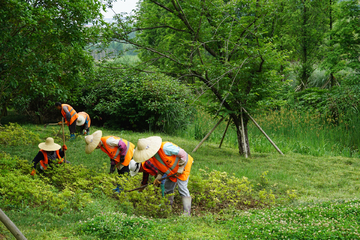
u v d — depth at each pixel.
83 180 6.03
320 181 7.70
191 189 6.15
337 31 15.41
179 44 9.84
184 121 15.08
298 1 17.64
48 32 6.50
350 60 15.83
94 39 7.97
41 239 3.74
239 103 10.03
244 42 9.49
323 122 14.11
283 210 5.16
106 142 6.30
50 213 4.66
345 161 9.79
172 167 5.24
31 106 14.80
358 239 3.65
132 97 14.03
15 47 6.04
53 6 6.65
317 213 4.86
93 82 10.09
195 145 11.73
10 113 17.95
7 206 4.83
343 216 4.70
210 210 5.81
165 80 14.32
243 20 10.00
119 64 10.23
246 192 6.68
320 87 19.52
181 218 4.86
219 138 14.05
